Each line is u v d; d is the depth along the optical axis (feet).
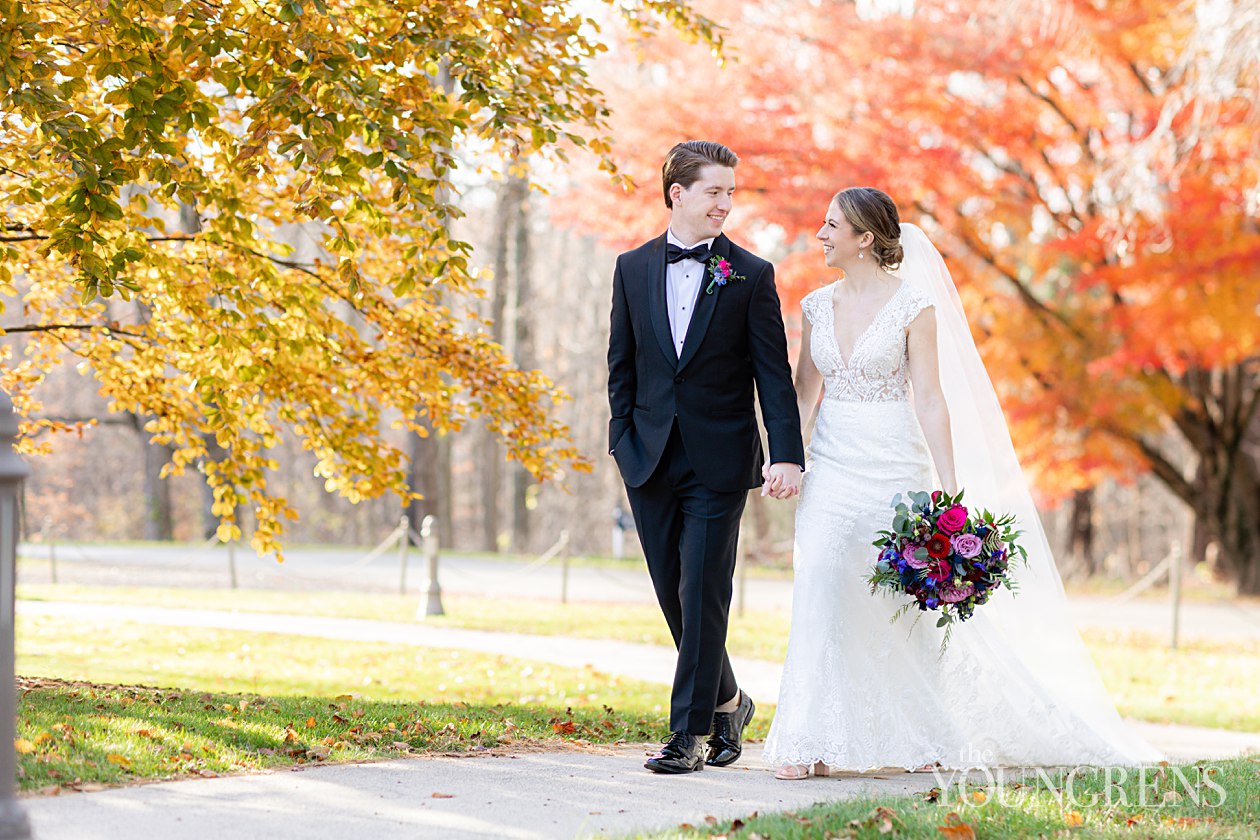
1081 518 95.40
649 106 53.78
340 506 147.02
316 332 25.93
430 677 33.76
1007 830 14.01
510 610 52.85
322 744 18.34
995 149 59.72
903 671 18.40
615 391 18.54
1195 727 31.09
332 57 19.58
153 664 34.55
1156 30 52.95
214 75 20.06
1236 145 51.49
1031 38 53.01
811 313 19.30
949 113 54.60
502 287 100.22
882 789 16.87
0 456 11.59
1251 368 72.84
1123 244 49.78
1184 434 74.13
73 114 19.92
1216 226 54.65
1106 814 15.05
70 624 43.68
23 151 21.07
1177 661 44.91
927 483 18.76
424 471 94.38
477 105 21.95
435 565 50.65
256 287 24.95
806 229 52.65
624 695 31.12
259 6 20.54
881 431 18.54
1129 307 59.62
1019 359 63.98
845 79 54.39
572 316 147.13
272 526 27.91
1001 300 63.31
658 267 18.06
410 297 27.58
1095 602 65.87
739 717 19.12
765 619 51.96
